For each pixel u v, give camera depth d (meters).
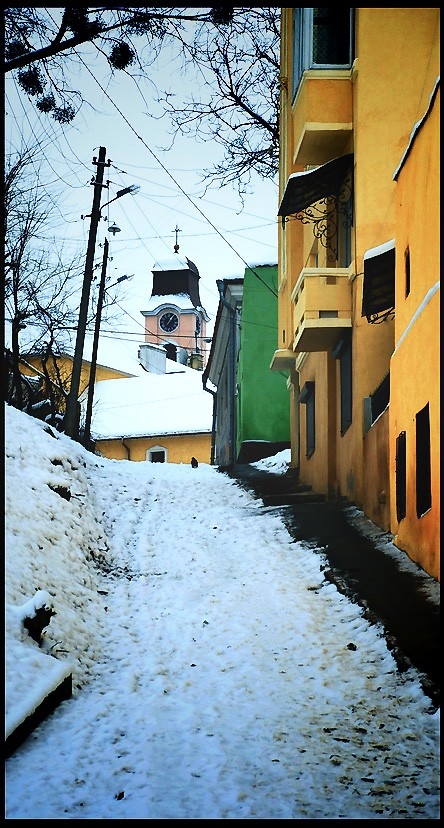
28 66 14.23
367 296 18.27
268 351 37.19
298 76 21.03
